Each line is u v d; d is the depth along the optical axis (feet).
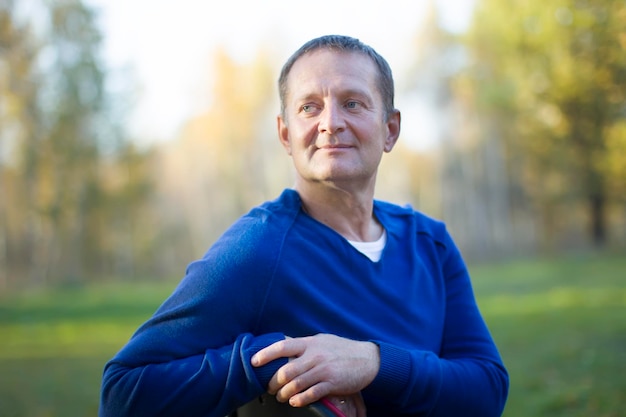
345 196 4.41
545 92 61.62
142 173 107.04
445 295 4.89
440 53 112.37
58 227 98.32
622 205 78.79
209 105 129.49
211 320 3.88
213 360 3.74
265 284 4.00
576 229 98.17
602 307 27.76
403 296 4.41
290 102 4.43
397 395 3.92
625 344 18.86
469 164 110.01
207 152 132.77
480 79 91.91
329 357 3.73
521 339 21.45
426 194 121.19
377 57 4.51
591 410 12.66
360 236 4.55
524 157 90.99
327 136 4.26
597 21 46.19
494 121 95.81
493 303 32.45
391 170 125.39
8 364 22.59
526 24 63.26
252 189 129.49
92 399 16.53
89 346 26.71
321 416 3.63
